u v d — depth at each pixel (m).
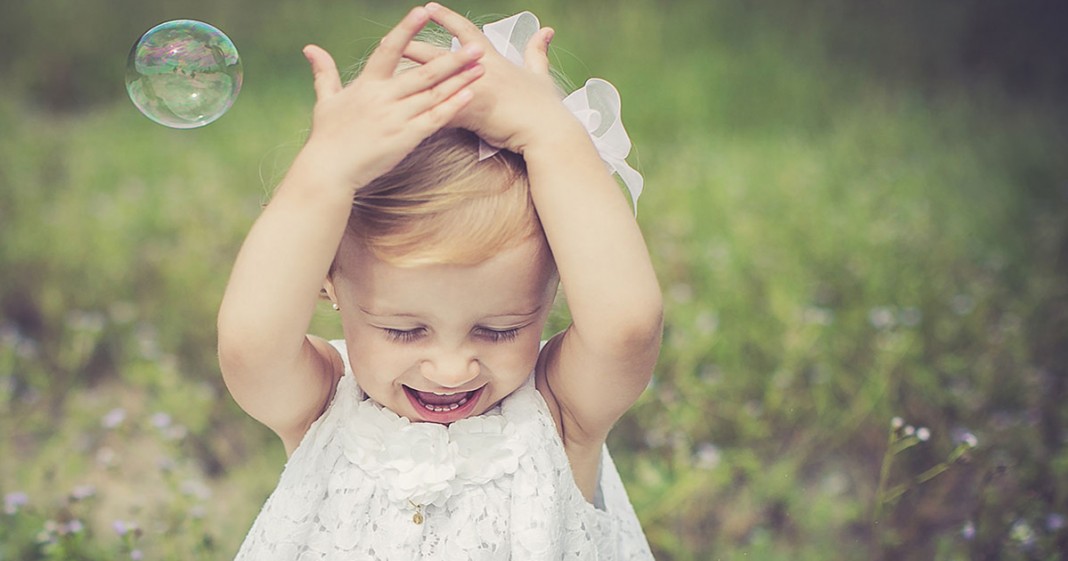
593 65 7.87
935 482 3.42
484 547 1.89
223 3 8.89
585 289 1.74
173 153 6.36
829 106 7.48
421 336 1.78
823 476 3.60
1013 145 6.56
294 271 1.70
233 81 1.99
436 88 1.65
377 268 1.73
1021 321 4.21
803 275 4.54
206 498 3.13
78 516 3.09
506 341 1.81
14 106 7.44
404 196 1.72
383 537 1.89
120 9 8.83
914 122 7.04
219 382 4.18
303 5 8.92
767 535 3.17
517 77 1.75
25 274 4.81
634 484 3.34
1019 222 5.34
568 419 2.00
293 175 1.70
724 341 3.99
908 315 4.11
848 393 3.84
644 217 5.18
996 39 8.61
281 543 1.93
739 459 3.43
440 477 1.87
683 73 7.69
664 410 3.67
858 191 5.59
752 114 7.36
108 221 5.24
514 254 1.74
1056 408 3.66
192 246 4.95
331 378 2.00
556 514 1.92
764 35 8.41
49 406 4.07
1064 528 2.90
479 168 1.74
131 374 4.10
